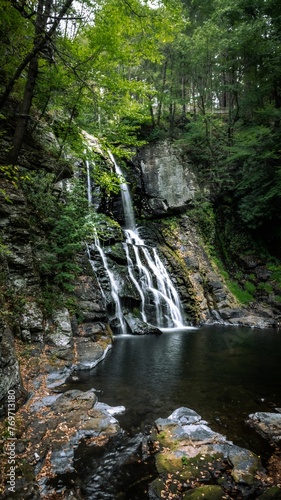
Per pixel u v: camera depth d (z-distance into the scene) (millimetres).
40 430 4629
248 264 18922
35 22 7051
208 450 4281
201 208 20391
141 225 20078
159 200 20578
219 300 16641
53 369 6988
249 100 22000
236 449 4301
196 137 22234
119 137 12359
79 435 4609
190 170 21578
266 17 20250
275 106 21688
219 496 3438
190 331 13484
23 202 8977
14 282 7832
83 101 10578
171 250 18578
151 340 11445
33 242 9344
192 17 27906
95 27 8703
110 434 4688
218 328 14367
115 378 7258
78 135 11195
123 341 11117
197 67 21906
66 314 9055
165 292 15438
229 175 21391
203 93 22266
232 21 22812
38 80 9844
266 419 5219
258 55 20984
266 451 4406
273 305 16359
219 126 22859
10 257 7969
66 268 10516
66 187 12969
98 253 13977
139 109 11555
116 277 13688
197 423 5094
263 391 6695
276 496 3443
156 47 9188
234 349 10312
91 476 3787
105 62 9531
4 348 5406
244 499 3453
